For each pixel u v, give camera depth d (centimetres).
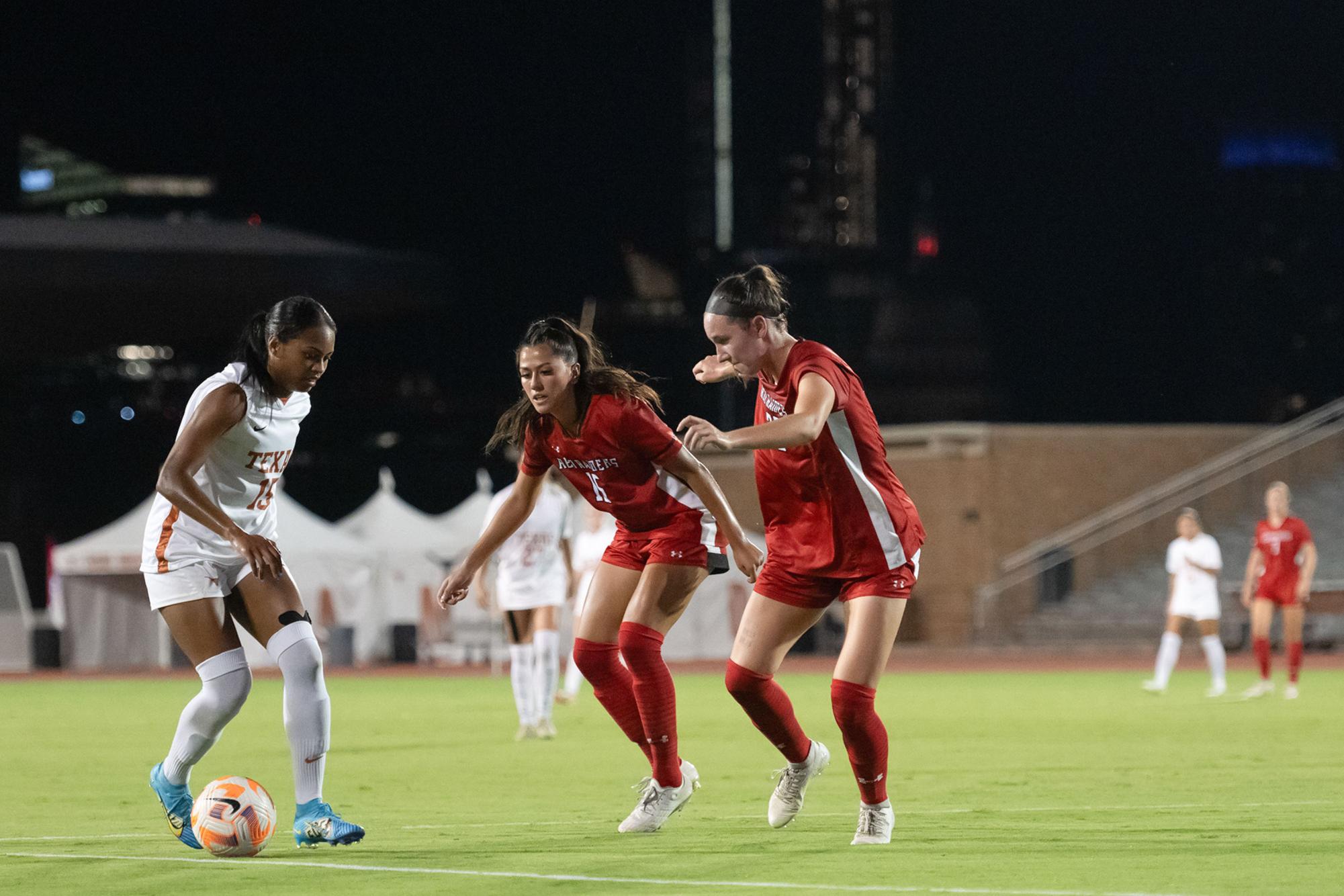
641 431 1828
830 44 17112
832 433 1688
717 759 2958
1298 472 9500
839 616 9169
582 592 4297
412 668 7906
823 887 1431
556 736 3578
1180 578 4934
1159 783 2444
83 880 1519
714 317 1736
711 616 8731
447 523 8644
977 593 9369
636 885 1458
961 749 3095
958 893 1396
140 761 3067
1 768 2916
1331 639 8244
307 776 1694
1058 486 9688
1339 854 1644
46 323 12875
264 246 12625
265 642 1697
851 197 17112
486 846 1748
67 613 8062
